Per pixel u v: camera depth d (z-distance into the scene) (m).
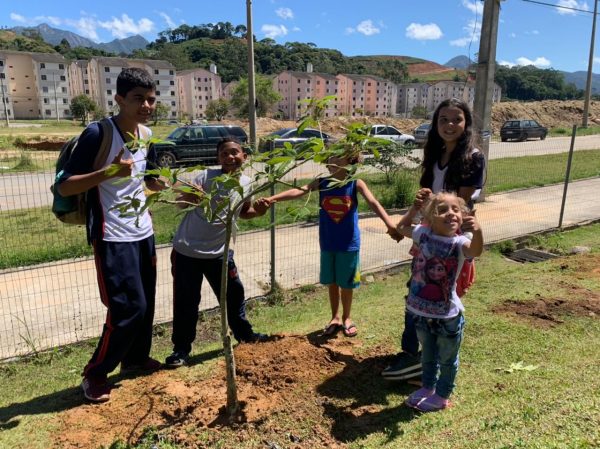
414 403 2.86
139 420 2.82
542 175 14.03
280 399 2.96
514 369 3.20
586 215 8.98
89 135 2.81
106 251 2.97
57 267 6.42
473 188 2.99
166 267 6.32
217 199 3.26
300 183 9.52
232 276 3.68
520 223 8.39
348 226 3.67
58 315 4.92
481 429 2.54
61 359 4.04
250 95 8.22
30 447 2.63
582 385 2.89
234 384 2.75
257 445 2.57
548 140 30.03
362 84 111.88
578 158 18.88
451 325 2.68
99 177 2.69
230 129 17.30
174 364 3.54
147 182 3.17
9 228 8.52
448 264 2.66
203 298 5.38
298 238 7.64
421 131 24.09
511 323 3.95
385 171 11.13
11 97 90.62
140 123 3.02
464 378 3.15
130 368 3.53
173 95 98.69
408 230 3.07
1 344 4.31
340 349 3.64
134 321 3.06
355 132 2.05
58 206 3.00
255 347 3.68
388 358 3.48
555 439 2.37
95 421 2.84
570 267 5.52
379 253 6.86
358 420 2.76
